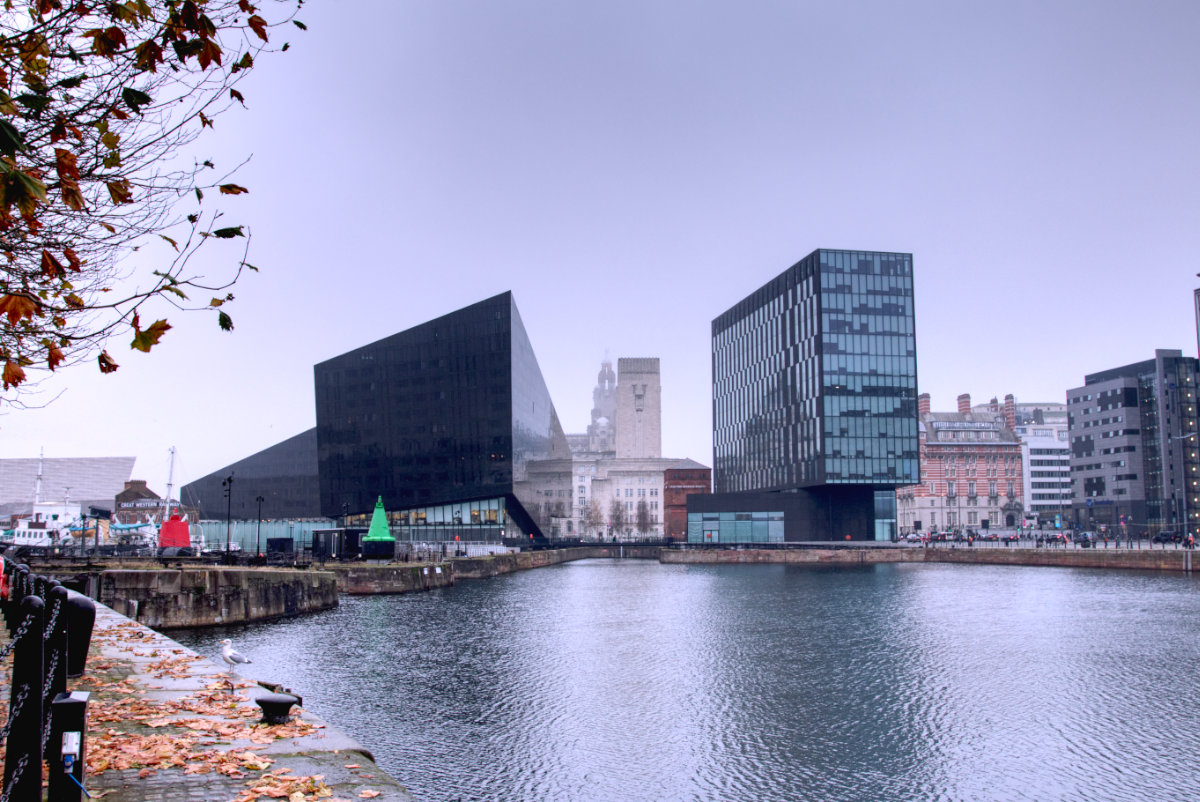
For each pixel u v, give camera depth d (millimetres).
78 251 9211
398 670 32031
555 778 20188
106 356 8398
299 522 122812
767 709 27062
